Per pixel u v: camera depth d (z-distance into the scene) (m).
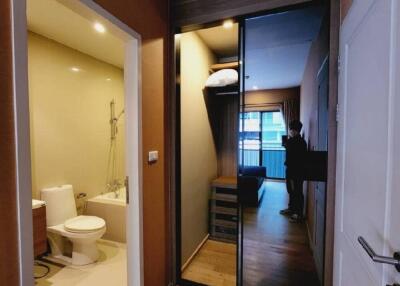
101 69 3.01
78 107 2.70
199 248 2.58
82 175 2.76
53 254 2.39
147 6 1.61
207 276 2.10
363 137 0.94
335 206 1.40
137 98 1.52
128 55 1.53
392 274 0.69
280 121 1.80
